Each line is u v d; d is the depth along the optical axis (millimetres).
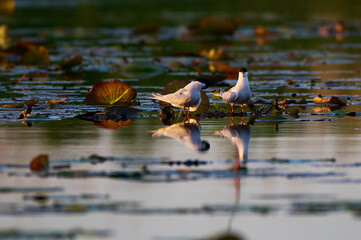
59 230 6684
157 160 9250
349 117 12852
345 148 9992
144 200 7586
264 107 13930
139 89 16344
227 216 7191
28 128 11664
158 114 13188
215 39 30297
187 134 11141
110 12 42594
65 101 14555
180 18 38312
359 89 16406
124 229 6812
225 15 39719
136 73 19344
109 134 11141
